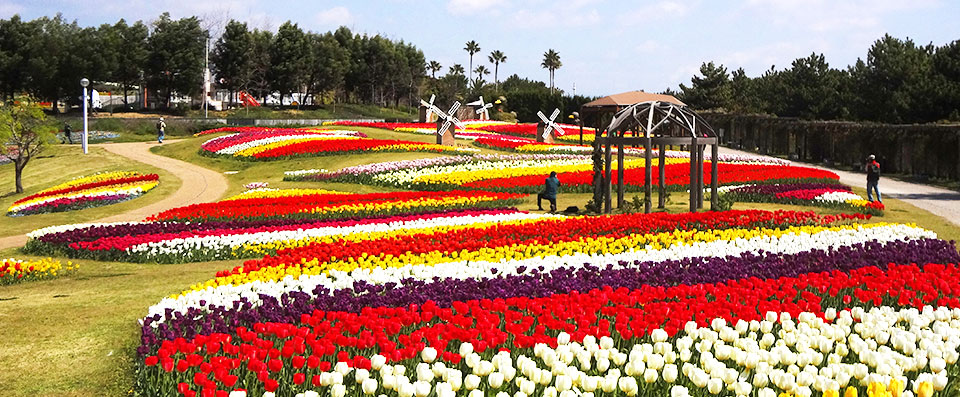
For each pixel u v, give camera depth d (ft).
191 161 148.77
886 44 188.14
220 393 21.50
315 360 24.43
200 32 328.29
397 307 33.50
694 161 79.61
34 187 131.44
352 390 25.55
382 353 26.84
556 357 24.73
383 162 122.01
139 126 223.51
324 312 32.60
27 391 28.04
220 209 79.20
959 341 27.55
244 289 38.63
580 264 46.88
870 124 143.33
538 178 102.73
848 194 85.20
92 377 29.40
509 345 29.53
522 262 47.32
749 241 55.77
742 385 22.48
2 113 122.83
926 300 35.99
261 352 25.86
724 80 329.93
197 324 31.83
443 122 156.66
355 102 428.97
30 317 38.27
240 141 156.15
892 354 26.58
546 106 327.26
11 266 51.01
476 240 58.54
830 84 243.19
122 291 45.62
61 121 223.51
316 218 75.31
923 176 125.70
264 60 346.95
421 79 439.22
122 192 105.40
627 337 28.14
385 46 404.16
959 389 25.95
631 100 187.83
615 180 101.76
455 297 36.55
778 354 25.45
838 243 54.70
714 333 27.58
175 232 66.64
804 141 171.42
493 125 244.83
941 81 160.86
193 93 329.72
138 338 34.24
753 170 114.01
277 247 59.52
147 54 310.65
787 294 35.14
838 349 26.43
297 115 334.85
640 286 39.58
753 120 205.98
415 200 85.40
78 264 57.31
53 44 285.02
